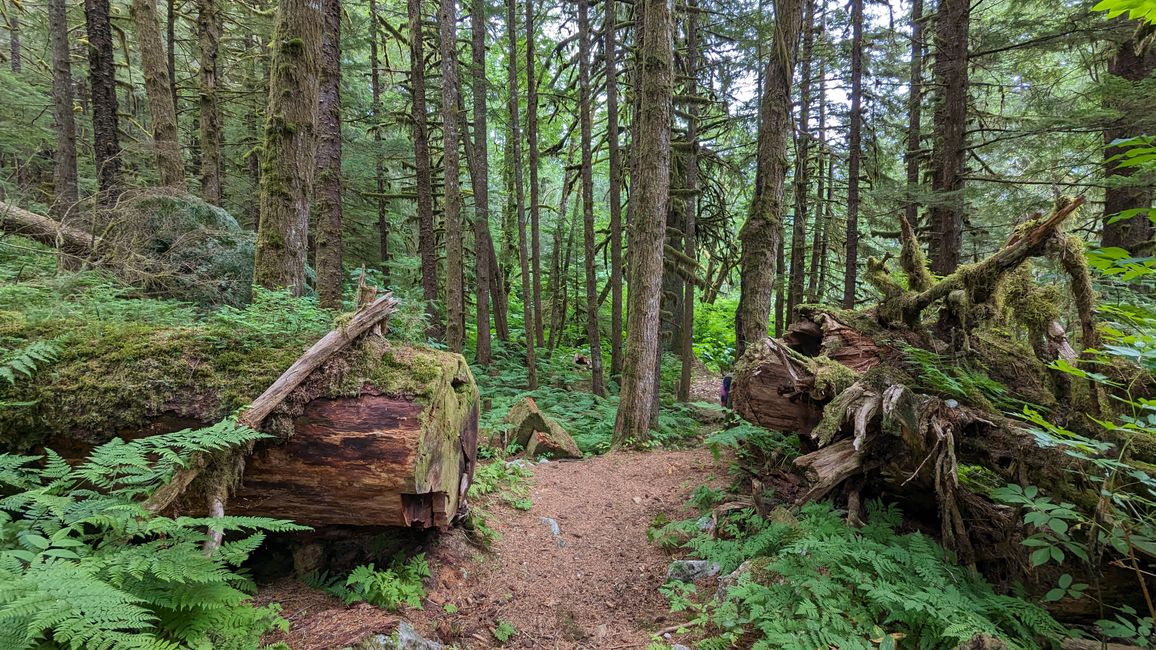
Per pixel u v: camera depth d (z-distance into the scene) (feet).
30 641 4.73
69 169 32.01
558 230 60.13
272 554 9.49
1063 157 29.84
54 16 31.55
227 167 46.75
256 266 16.83
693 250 34.63
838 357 14.55
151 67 28.48
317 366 9.00
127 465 7.95
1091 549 7.89
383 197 43.16
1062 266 10.52
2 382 8.32
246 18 42.86
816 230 43.65
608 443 25.25
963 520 10.46
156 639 5.40
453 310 34.60
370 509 8.89
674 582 11.77
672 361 48.62
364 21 46.03
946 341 13.61
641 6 30.50
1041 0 27.40
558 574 12.26
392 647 7.80
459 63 37.35
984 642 7.13
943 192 27.61
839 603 8.80
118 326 9.93
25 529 6.36
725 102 39.88
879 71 39.19
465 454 11.55
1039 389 12.16
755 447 17.31
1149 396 9.80
